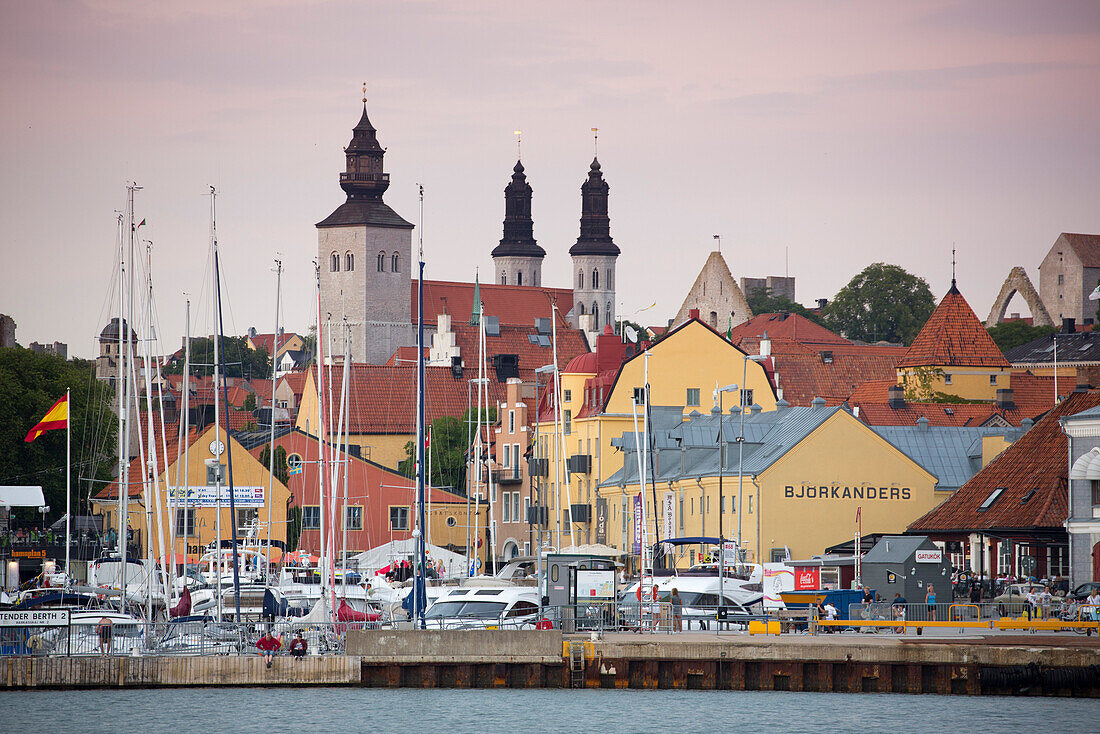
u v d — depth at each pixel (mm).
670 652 112562
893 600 124562
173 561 152625
